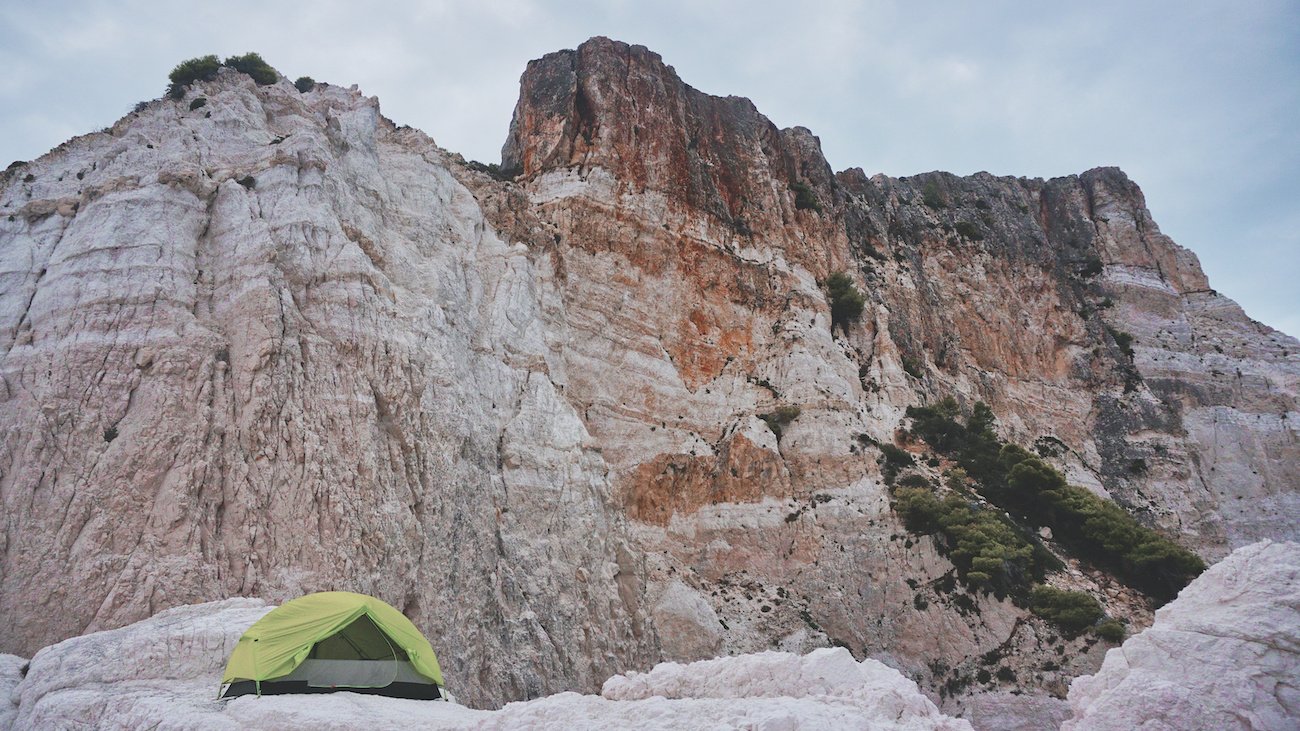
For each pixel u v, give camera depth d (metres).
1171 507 73.38
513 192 51.31
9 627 25.11
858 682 17.75
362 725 16.39
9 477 27.47
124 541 26.69
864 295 68.31
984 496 57.66
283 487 28.80
